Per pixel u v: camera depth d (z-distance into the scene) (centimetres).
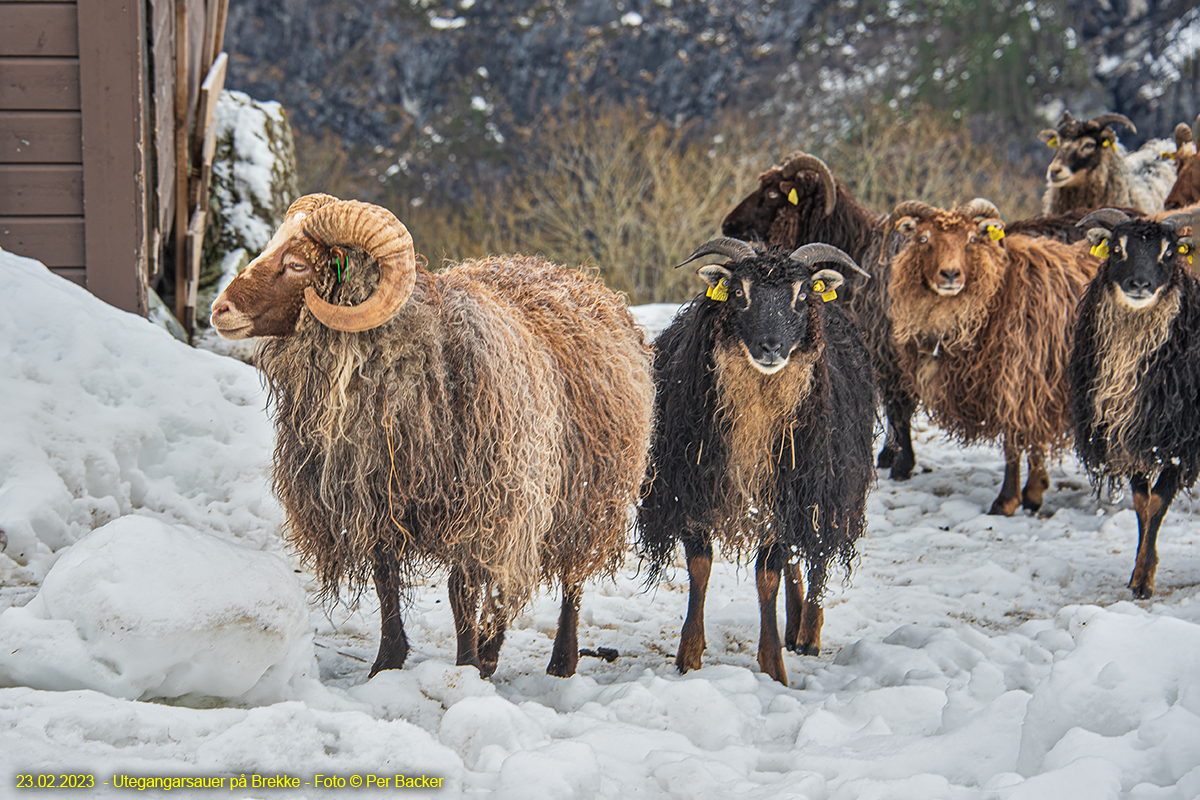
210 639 329
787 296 456
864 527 533
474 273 452
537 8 6025
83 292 645
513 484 390
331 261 369
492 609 413
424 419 376
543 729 371
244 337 376
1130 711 313
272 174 1246
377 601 537
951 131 4216
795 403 465
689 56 5931
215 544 356
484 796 305
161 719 304
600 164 2956
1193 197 1037
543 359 419
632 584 627
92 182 773
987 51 5612
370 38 6062
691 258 482
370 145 5947
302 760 303
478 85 5981
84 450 536
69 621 324
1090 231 660
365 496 382
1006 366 782
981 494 862
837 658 513
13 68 761
